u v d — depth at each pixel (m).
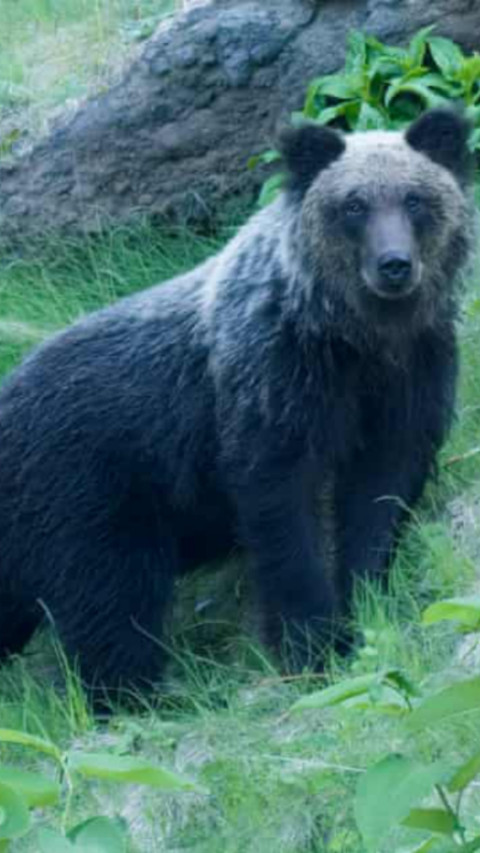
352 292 11.10
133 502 12.06
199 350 11.73
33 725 11.18
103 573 11.97
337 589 11.88
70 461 12.02
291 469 11.32
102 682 12.02
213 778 9.52
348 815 8.98
